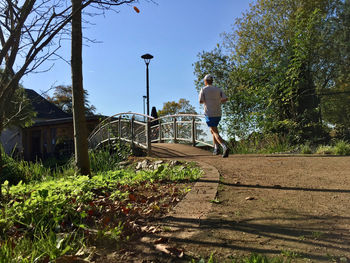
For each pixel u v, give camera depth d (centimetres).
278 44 1450
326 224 260
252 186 430
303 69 1098
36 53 280
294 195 368
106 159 1024
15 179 898
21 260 204
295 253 204
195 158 855
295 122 1043
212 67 1523
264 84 1207
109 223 292
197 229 260
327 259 193
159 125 1466
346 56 1106
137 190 456
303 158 721
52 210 305
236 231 252
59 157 1809
